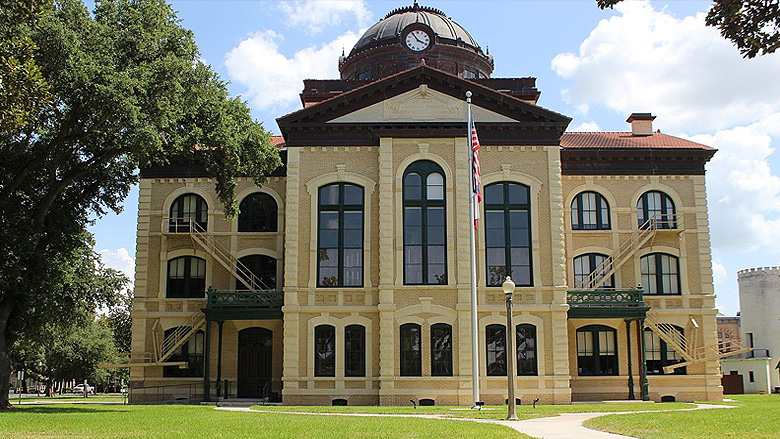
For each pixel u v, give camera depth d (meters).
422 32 46.56
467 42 49.47
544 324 34.88
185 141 30.05
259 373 38.06
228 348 38.19
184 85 30.73
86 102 25.84
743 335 70.00
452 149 36.03
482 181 36.03
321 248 35.81
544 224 35.84
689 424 20.59
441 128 35.97
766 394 51.97
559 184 36.12
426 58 47.66
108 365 37.41
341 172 36.22
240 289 39.09
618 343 38.25
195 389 38.38
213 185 40.00
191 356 38.69
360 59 48.94
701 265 39.56
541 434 18.23
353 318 35.03
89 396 69.25
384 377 33.97
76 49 25.56
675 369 38.66
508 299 24.28
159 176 40.12
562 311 34.91
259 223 39.88
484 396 34.19
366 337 34.88
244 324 38.28
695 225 39.94
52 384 77.31
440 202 35.66
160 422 21.62
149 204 39.84
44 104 21.36
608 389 37.72
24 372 73.50
